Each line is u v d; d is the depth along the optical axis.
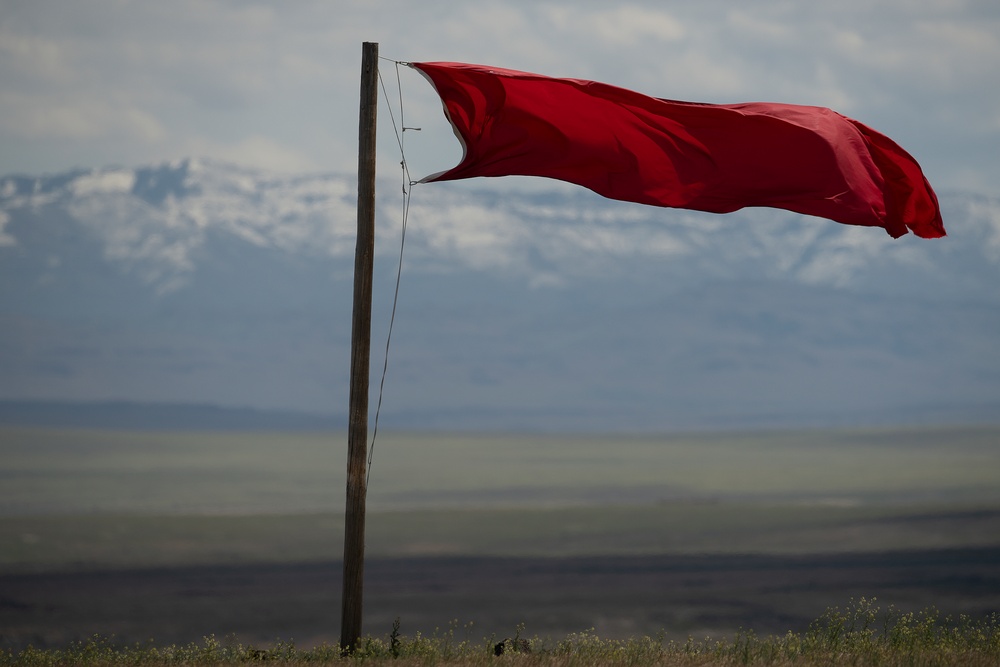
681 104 53.62
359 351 48.53
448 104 53.38
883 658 44.03
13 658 53.00
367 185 48.62
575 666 44.09
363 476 48.97
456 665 44.69
